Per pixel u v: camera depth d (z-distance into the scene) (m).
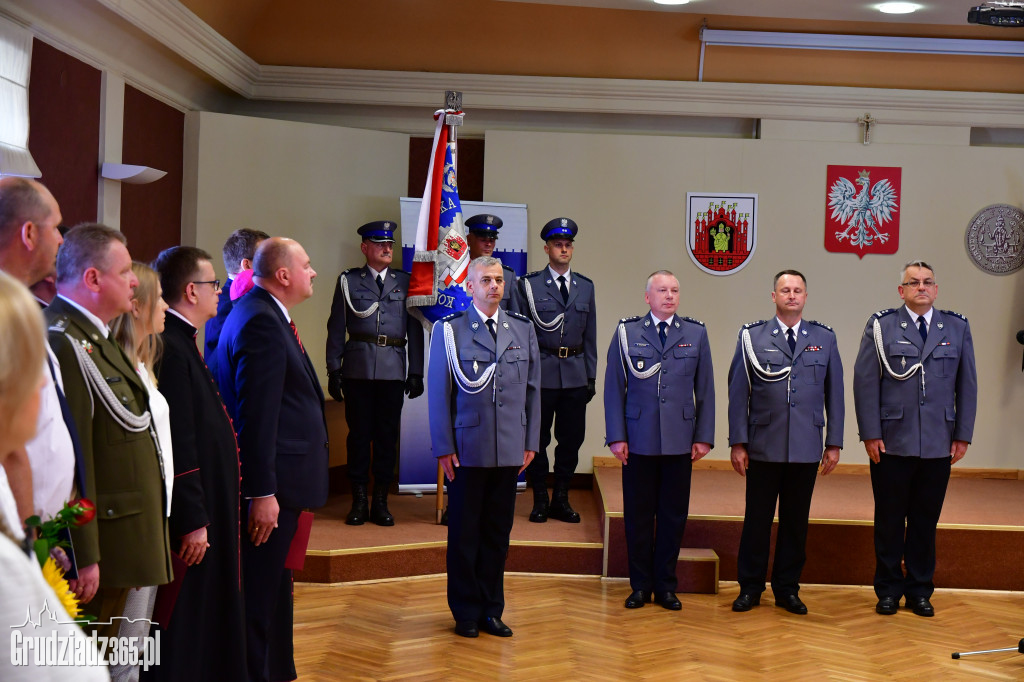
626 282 6.49
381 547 4.80
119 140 4.90
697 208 6.48
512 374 3.98
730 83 6.45
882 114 6.54
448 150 5.33
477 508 4.01
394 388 5.37
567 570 5.02
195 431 2.59
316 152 6.12
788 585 4.57
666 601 4.52
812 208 6.52
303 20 6.15
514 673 3.59
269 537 3.01
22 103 3.93
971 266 6.54
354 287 5.38
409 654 3.76
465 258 5.30
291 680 3.23
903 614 4.54
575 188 6.46
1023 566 4.96
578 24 6.21
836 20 6.14
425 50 6.34
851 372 6.54
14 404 1.07
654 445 4.45
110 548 2.21
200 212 5.77
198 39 5.31
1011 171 6.53
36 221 2.09
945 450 4.52
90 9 4.39
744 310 6.52
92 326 2.23
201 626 2.61
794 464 4.53
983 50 6.14
